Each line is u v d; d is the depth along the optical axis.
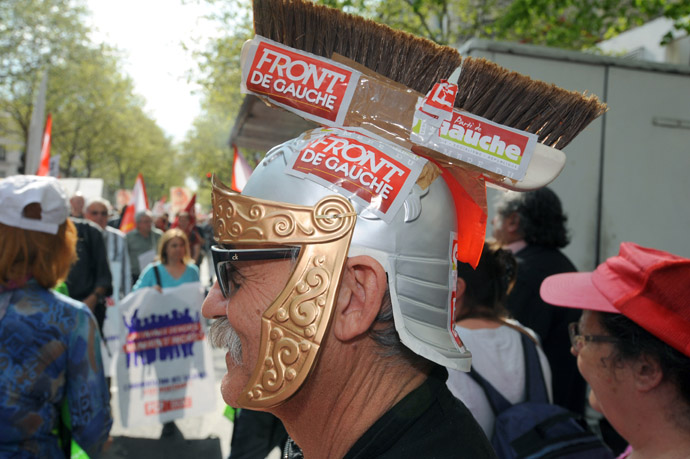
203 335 4.57
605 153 3.98
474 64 0.84
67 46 22.42
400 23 9.67
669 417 1.12
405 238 0.76
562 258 2.68
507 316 1.92
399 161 0.79
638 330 1.15
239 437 2.11
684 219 4.09
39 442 1.69
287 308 0.74
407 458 0.75
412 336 0.73
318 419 0.80
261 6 0.86
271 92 0.86
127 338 4.40
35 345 1.67
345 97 0.83
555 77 3.81
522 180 0.83
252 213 0.78
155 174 44.25
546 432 1.55
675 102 4.05
